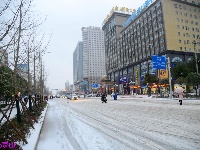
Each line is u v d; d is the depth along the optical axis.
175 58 75.00
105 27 141.88
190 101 29.56
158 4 80.00
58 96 129.12
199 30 84.06
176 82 49.94
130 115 15.59
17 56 9.27
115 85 108.06
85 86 175.38
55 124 12.73
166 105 23.89
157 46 80.25
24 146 6.64
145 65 85.56
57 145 7.44
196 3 84.88
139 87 79.94
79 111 21.39
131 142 7.32
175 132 8.60
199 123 10.44
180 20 79.94
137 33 94.62
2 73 7.89
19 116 10.02
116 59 119.00
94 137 8.42
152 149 6.35
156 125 10.55
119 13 122.25
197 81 37.41
